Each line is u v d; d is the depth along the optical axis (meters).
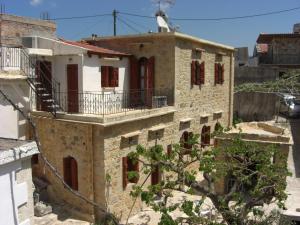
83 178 16.92
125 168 17.47
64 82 19.61
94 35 23.89
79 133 16.80
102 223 15.78
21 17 20.31
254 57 46.03
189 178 11.55
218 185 17.55
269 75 37.47
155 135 19.72
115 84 21.28
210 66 25.92
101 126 15.98
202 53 24.47
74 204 17.36
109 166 16.61
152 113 19.27
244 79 37.97
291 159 20.58
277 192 12.40
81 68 18.95
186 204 10.75
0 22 19.17
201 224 10.96
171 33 20.64
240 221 11.41
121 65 21.88
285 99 31.59
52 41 19.45
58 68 19.78
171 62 21.09
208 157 12.77
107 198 16.58
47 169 18.14
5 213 7.70
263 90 31.70
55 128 17.61
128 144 17.69
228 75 29.39
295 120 29.95
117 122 16.61
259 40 43.03
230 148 13.49
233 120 31.45
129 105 22.22
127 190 17.75
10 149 7.74
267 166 12.71
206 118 25.64
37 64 19.20
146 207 18.94
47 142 17.98
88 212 16.81
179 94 21.83
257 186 12.06
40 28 21.55
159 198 19.06
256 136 17.83
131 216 17.88
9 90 17.62
